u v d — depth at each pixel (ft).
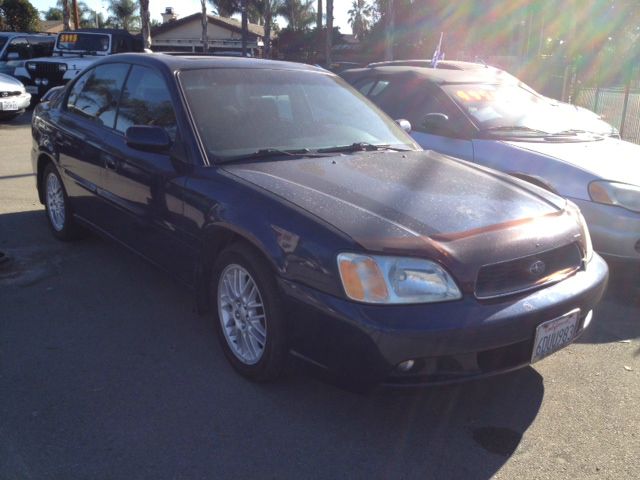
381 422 10.22
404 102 21.30
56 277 15.96
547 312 9.77
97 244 18.49
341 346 9.29
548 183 16.87
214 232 11.39
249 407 10.49
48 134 18.11
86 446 9.35
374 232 9.55
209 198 11.46
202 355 12.21
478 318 9.18
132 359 11.99
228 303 11.55
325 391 11.02
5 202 23.17
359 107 15.15
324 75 15.62
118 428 9.81
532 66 61.72
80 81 17.74
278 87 14.21
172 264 13.08
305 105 14.20
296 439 9.71
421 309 9.08
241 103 13.42
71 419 10.01
